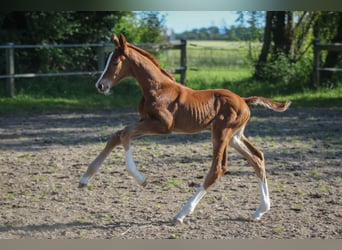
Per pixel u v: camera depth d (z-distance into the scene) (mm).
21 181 7504
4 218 5973
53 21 17469
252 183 7387
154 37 20625
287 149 9469
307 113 13516
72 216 6043
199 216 6047
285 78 17438
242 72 21234
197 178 7629
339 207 6402
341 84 16922
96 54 18219
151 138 10422
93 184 7320
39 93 15828
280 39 18391
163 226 5730
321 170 8086
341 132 11031
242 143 6055
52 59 17672
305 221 5926
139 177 5758
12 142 10094
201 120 5801
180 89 5875
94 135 10727
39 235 5480
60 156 8992
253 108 14516
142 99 5914
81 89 16516
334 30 18703
